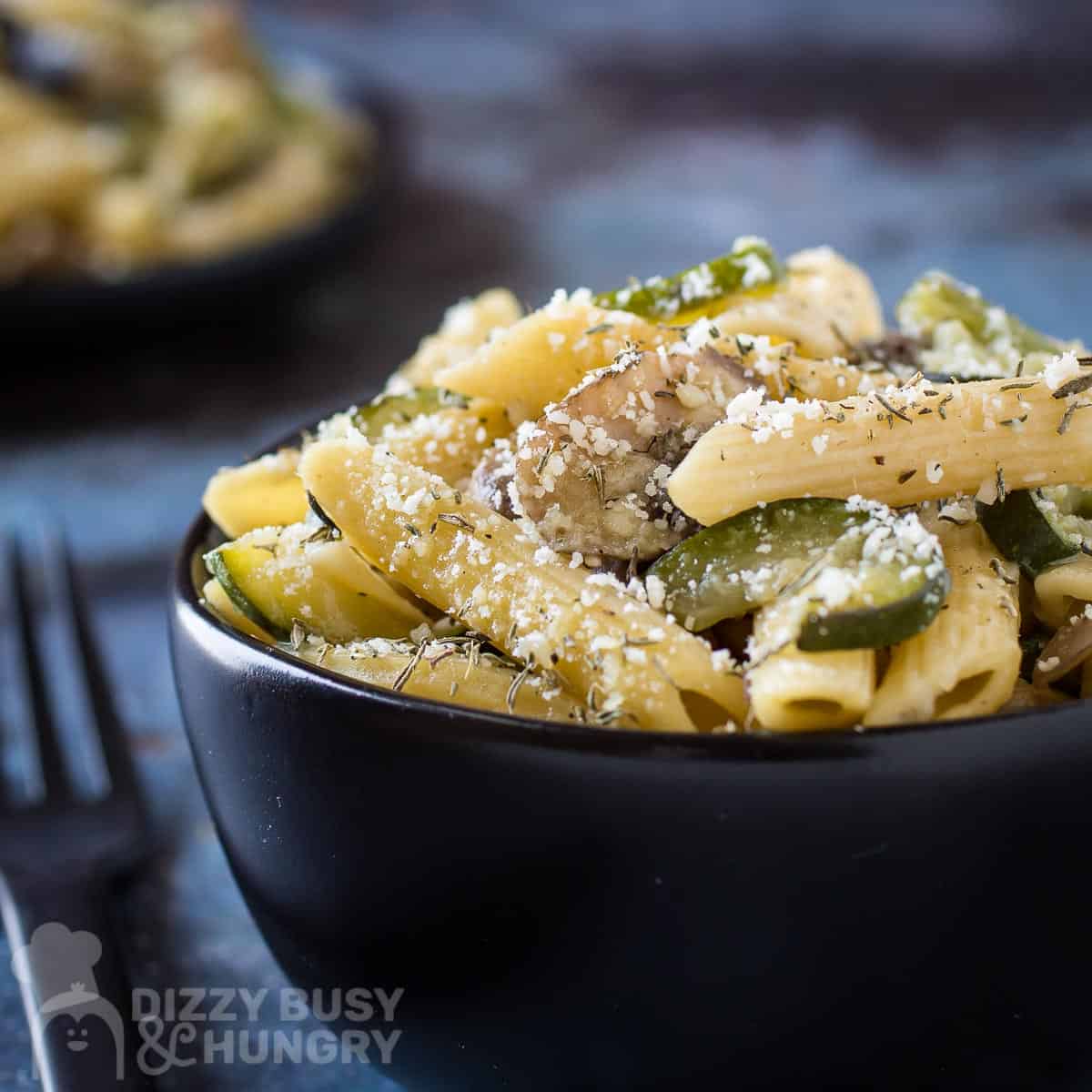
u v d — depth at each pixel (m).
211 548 0.31
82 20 0.82
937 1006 0.27
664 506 0.28
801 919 0.26
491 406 0.30
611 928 0.26
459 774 0.26
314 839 0.28
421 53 1.24
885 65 1.17
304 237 0.65
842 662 0.27
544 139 1.04
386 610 0.30
